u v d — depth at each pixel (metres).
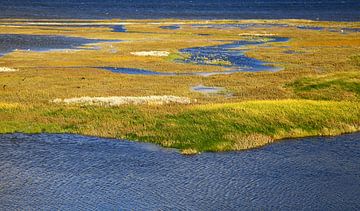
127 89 61.66
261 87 61.88
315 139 41.84
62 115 46.56
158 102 51.12
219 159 36.44
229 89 61.97
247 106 46.91
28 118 45.72
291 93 57.12
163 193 29.86
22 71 76.50
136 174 33.12
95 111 47.47
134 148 38.94
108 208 27.70
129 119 44.94
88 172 33.44
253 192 29.94
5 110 47.84
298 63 86.94
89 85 64.62
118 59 92.38
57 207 27.84
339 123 44.78
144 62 89.06
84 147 39.03
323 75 63.34
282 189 30.44
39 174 33.03
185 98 54.00
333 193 29.77
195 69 81.56
